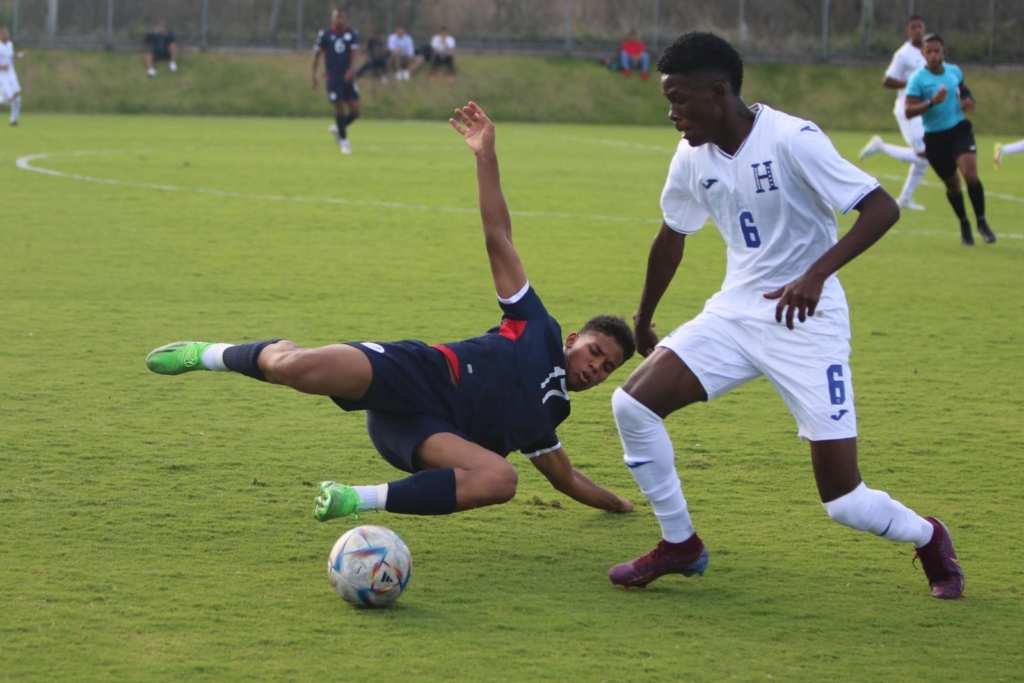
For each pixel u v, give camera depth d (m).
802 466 9.90
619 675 5.98
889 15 72.12
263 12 69.62
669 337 7.13
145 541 7.64
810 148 6.65
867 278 19.20
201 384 11.84
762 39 71.75
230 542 7.70
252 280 17.19
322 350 7.19
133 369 12.23
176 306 15.29
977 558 7.89
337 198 27.06
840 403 6.87
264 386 11.87
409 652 6.16
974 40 69.75
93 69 62.56
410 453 7.29
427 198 27.56
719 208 7.07
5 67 47.47
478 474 7.16
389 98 63.59
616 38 71.38
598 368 7.70
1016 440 10.77
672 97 6.83
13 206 23.88
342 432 10.41
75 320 14.32
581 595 7.09
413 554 7.68
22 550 7.37
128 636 6.21
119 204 24.80
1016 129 63.06
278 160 35.62
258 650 6.11
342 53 38.22
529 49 70.81
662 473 7.02
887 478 9.62
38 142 39.72
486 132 7.97
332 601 6.81
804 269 7.00
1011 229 25.20
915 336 15.20
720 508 8.83
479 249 20.62
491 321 14.90
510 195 28.78
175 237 20.81
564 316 15.41
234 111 61.50
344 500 6.79
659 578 7.41
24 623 6.30
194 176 30.53
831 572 7.60
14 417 10.40
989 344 14.80
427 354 7.40
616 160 39.88
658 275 7.88
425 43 70.94
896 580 7.49
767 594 7.20
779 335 6.89
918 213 27.64
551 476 8.24
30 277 16.80
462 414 7.49
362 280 17.48
